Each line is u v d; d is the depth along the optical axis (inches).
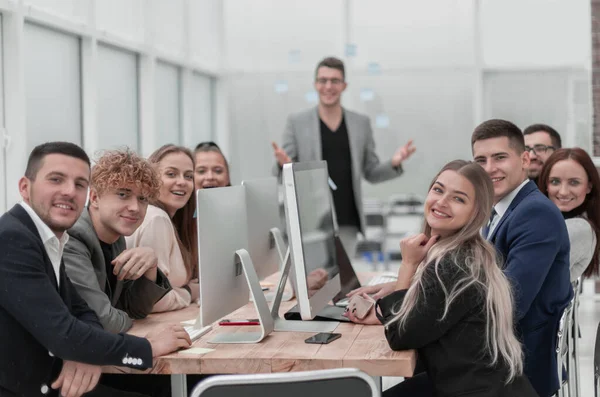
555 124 313.0
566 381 116.0
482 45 317.4
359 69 326.6
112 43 240.8
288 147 245.8
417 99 324.5
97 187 102.0
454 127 322.3
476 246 91.5
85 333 85.0
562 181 137.0
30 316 83.4
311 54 331.0
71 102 220.2
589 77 305.4
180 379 93.1
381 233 315.3
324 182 115.1
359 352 91.1
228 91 337.7
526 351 104.9
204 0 324.8
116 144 252.8
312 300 98.0
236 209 105.7
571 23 309.6
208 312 95.7
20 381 85.8
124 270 104.5
